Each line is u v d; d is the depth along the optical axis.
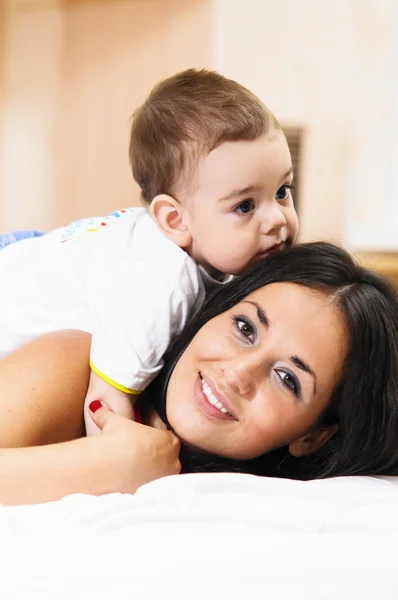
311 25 3.42
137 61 3.38
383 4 3.40
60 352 1.12
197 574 0.72
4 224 3.54
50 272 1.26
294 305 1.10
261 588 0.71
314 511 0.87
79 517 0.83
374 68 3.44
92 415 1.09
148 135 1.21
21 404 1.04
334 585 0.72
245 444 1.09
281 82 3.44
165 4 3.34
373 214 3.50
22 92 3.45
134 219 1.26
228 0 3.38
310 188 3.47
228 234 1.14
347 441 1.17
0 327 1.27
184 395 1.10
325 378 1.10
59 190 3.50
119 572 0.72
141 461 1.01
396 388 1.15
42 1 3.38
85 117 3.44
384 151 3.48
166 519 0.83
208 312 1.15
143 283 1.13
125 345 1.11
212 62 3.37
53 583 0.71
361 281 1.16
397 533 0.86
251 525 0.83
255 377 1.07
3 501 0.94
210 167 1.13
